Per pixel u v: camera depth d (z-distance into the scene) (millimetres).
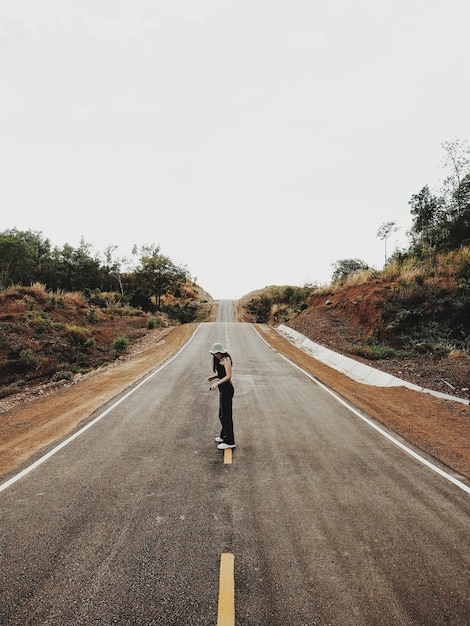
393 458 5555
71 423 7293
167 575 2891
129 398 9289
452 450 5996
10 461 5402
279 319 37094
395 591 2746
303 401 9172
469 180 29109
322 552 3217
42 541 3359
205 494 4301
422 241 32438
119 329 27359
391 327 18781
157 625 2396
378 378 13016
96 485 4527
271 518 3781
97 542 3344
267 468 5070
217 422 7266
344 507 4035
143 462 5258
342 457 5539
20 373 16203
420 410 8664
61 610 2535
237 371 13453
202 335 27188
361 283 26578
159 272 57969
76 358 18812
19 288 25953
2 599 2637
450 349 15023
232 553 3186
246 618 2455
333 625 2414
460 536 3520
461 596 2707
